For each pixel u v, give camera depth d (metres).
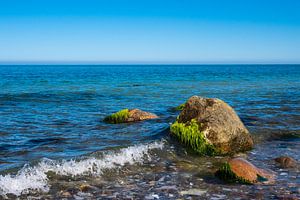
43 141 13.82
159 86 52.00
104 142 13.59
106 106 26.02
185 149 12.10
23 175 8.87
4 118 19.36
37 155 11.50
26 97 31.70
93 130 16.23
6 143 13.36
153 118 19.17
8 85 50.69
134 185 8.72
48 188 8.30
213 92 40.09
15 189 8.06
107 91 41.09
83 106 25.84
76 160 10.30
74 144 13.27
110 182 8.91
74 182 8.78
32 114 21.14
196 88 47.44
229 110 13.06
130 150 11.49
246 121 18.69
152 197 7.89
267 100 30.42
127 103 28.30
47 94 35.41
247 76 94.31
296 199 7.73
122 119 18.61
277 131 15.74
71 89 43.84
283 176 9.56
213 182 9.00
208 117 12.50
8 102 27.45
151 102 29.25
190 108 13.22
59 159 10.63
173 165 10.56
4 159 10.98
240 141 12.47
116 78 83.62
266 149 12.88
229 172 9.16
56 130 16.20
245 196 7.96
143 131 15.78
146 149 11.77
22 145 13.06
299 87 48.06
